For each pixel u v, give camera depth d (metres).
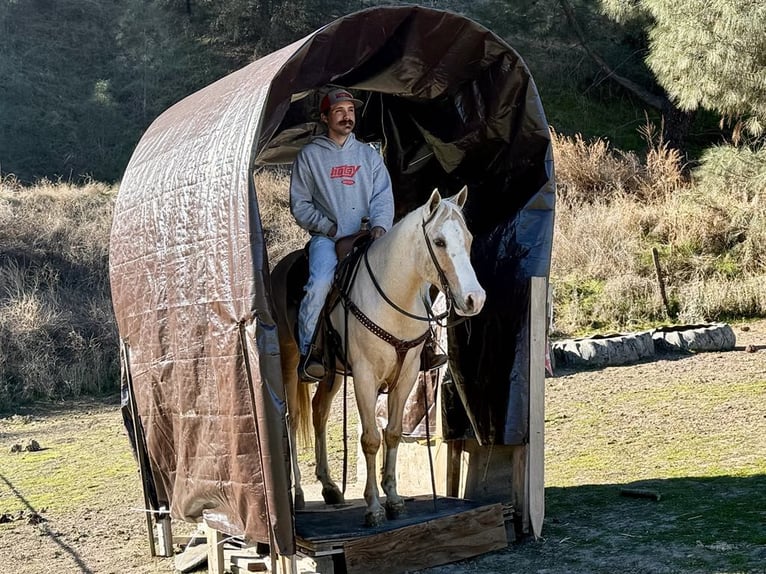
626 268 17.55
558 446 9.43
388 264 5.90
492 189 7.02
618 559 5.74
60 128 28.28
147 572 6.53
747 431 9.22
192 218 5.79
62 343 15.52
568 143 22.91
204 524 6.34
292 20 31.72
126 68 31.98
